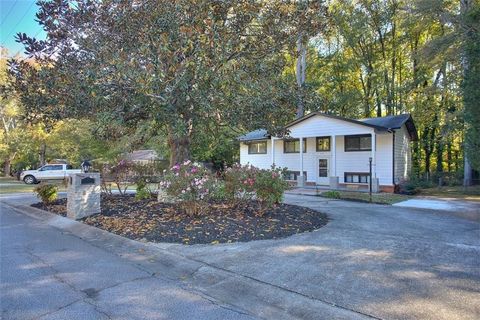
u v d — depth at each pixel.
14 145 29.34
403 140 20.06
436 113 22.61
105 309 3.54
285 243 5.79
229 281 4.25
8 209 11.80
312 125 19.36
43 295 3.91
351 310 3.38
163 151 22.77
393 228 7.28
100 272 4.75
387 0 26.12
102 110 7.80
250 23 8.02
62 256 5.57
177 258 5.16
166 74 6.67
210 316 3.41
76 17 7.66
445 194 16.11
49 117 8.83
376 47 28.16
